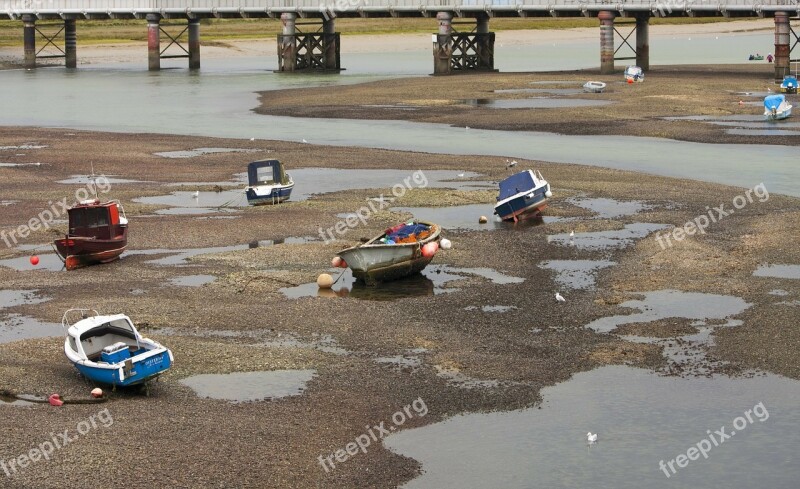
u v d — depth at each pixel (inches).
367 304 1226.0
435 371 1010.7
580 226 1596.9
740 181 1941.4
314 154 2332.7
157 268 1401.3
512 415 911.7
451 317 1173.7
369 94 3469.5
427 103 3221.0
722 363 1020.5
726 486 789.2
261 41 6048.2
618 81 3651.6
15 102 3486.7
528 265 1390.3
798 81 3425.2
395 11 4229.8
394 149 2411.4
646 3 3801.7
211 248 1507.1
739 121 2719.0
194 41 4707.2
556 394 955.3
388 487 788.0
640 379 986.1
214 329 1141.7
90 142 2554.1
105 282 1337.4
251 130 2763.3
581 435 872.9
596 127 2667.3
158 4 4559.5
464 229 1598.2
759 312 1159.6
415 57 5388.8
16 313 1208.2
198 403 930.7
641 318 1159.0
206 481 783.1
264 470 804.6
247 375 997.8
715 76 3772.1
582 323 1148.5
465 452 844.0
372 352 1065.5
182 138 2618.1
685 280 1295.5
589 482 796.0
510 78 3868.1
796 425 884.6
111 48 5698.8
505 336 1109.1
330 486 786.8
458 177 2031.3
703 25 7475.4
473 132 2657.5
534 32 6958.7
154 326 1147.9
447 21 4121.6
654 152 2295.8
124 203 1825.8
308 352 1055.6
